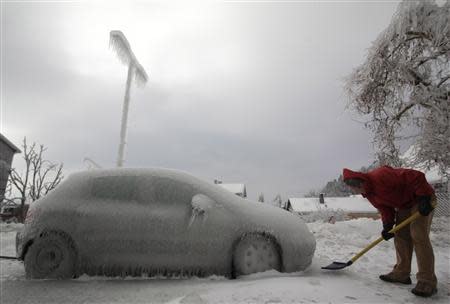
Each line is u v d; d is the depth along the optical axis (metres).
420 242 2.84
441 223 8.54
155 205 3.52
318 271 3.64
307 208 33.94
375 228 7.38
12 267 4.13
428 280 2.75
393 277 3.20
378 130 7.77
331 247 5.63
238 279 3.25
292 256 3.44
